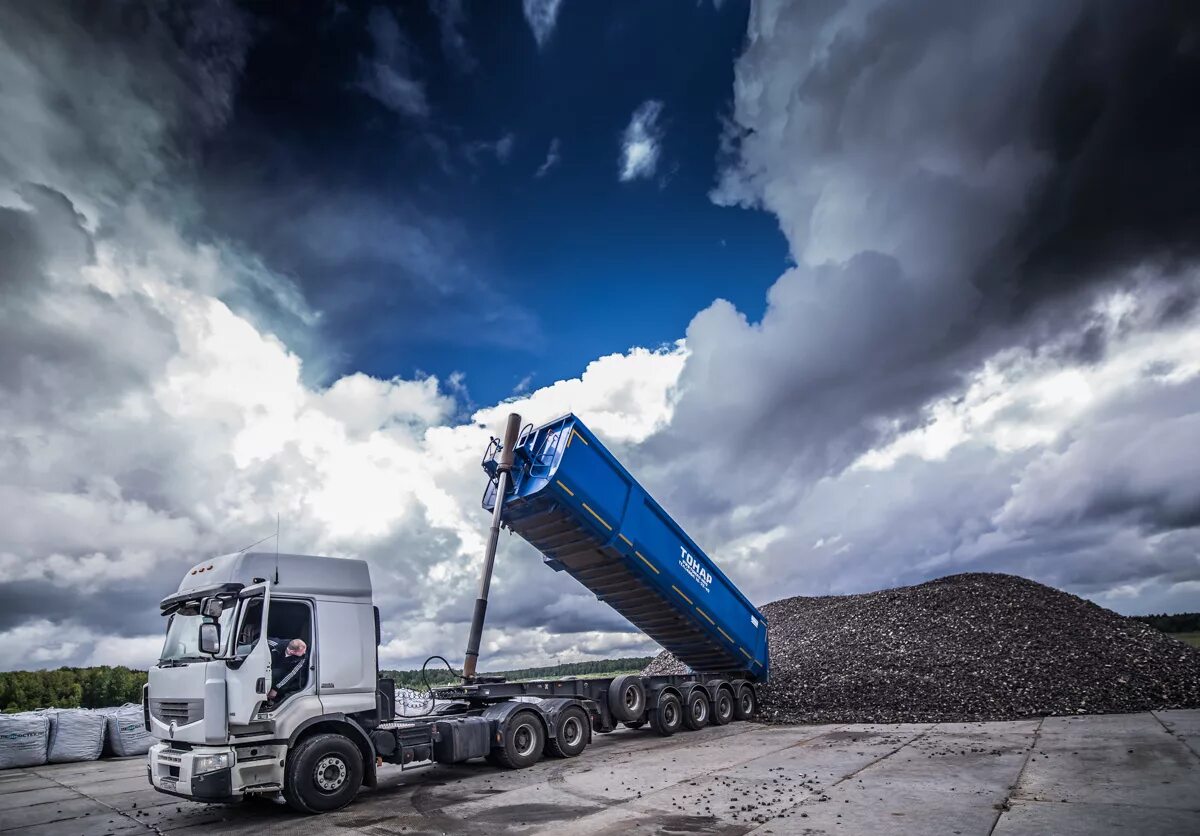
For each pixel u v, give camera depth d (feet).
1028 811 22.18
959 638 62.64
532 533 45.55
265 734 27.45
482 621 39.65
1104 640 58.18
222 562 29.07
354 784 28.96
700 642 53.67
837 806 24.40
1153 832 19.20
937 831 20.70
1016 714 45.27
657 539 46.78
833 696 55.42
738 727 50.75
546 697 41.52
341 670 29.68
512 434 42.16
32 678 79.05
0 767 47.60
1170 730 35.27
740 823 22.90
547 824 24.23
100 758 52.39
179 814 30.14
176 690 27.99
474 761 40.24
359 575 31.60
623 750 41.42
